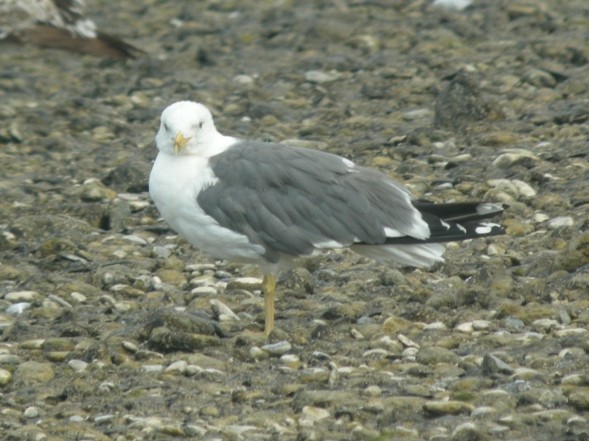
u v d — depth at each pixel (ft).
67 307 40.22
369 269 42.09
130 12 94.89
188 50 80.79
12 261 45.83
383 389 31.94
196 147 36.32
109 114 67.10
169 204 36.40
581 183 48.14
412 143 56.59
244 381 33.37
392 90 66.69
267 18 88.22
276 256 36.06
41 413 32.35
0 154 60.29
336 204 35.42
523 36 76.43
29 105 69.82
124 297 41.55
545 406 30.09
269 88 70.33
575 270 39.45
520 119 58.59
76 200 53.01
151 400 32.40
